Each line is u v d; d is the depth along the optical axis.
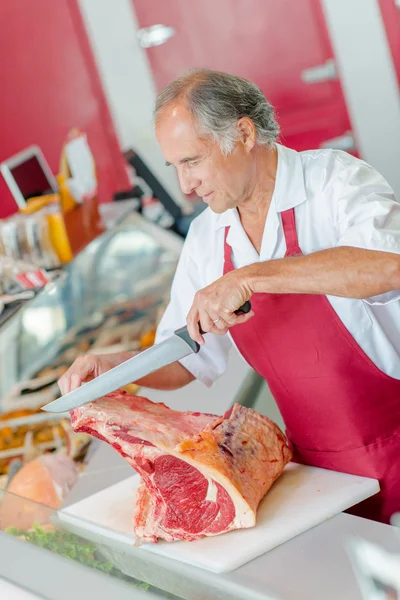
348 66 4.33
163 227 3.76
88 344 2.90
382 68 4.29
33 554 1.45
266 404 2.49
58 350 2.86
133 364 1.58
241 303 1.44
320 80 4.39
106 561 1.39
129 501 1.64
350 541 1.36
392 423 1.66
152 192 3.85
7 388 2.65
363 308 1.59
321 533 1.41
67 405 1.57
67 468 2.15
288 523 1.43
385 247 1.39
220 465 1.39
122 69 4.62
